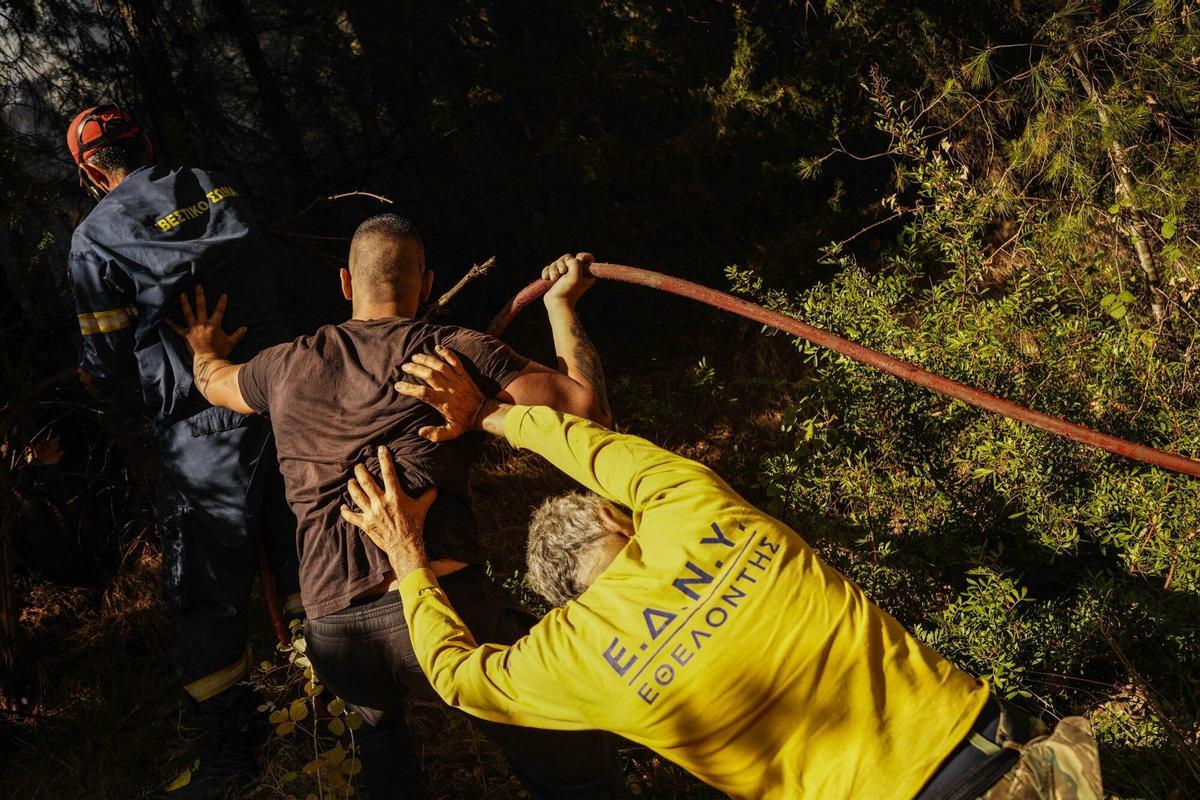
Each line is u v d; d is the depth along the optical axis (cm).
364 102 641
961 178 427
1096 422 382
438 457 274
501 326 308
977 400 244
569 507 233
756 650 201
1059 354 395
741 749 202
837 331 404
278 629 372
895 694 200
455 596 271
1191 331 432
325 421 277
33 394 441
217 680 369
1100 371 390
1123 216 458
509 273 650
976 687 204
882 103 452
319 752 376
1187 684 337
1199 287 442
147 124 566
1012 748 195
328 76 642
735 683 200
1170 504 353
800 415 427
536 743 271
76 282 350
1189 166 456
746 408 561
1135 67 464
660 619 205
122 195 354
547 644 213
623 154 616
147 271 342
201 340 340
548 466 553
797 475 401
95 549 504
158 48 572
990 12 568
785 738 200
